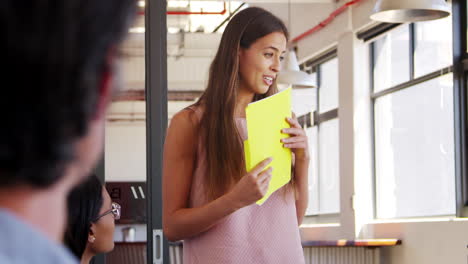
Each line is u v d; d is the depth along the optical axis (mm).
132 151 2328
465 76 6391
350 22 8359
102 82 404
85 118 386
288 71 7043
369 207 8180
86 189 1243
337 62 9000
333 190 9250
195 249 1630
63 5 368
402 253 6973
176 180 1654
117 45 402
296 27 9836
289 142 1655
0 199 380
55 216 406
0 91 363
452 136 6625
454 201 6598
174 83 10344
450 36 6613
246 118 1619
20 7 360
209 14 9445
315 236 9125
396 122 7703
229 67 1697
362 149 8234
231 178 1640
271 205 1648
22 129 367
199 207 1601
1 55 361
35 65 364
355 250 6816
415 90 7297
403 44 7555
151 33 2354
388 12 4789
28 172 375
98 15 382
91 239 1497
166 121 2340
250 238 1614
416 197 7262
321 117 9570
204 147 1665
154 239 2311
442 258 6391
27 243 365
